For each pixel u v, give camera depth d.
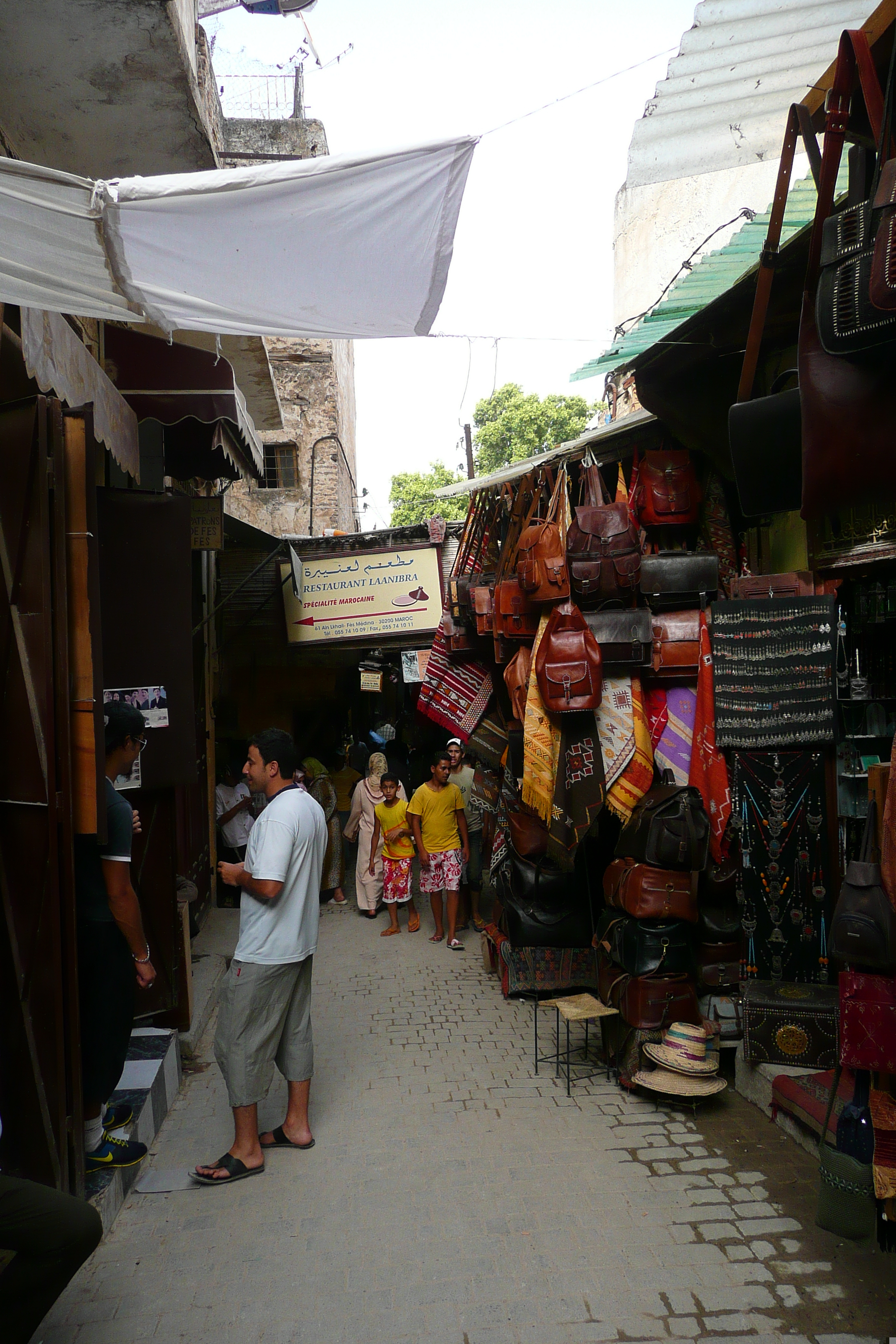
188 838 6.81
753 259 3.91
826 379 2.28
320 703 10.14
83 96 4.25
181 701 4.55
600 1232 3.09
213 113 7.02
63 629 2.93
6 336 3.26
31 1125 2.96
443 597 9.37
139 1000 4.58
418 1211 3.25
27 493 2.97
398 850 7.60
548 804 4.73
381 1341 2.57
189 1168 3.61
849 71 2.22
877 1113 2.88
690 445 4.87
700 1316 2.65
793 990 4.19
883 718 4.23
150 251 2.69
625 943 4.34
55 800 2.92
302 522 15.62
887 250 1.88
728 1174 3.48
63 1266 2.14
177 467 6.97
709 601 4.79
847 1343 2.54
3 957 3.05
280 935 3.56
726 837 4.46
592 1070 4.59
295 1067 3.76
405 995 5.93
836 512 2.32
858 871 2.70
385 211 2.58
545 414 26.83
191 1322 2.66
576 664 4.48
